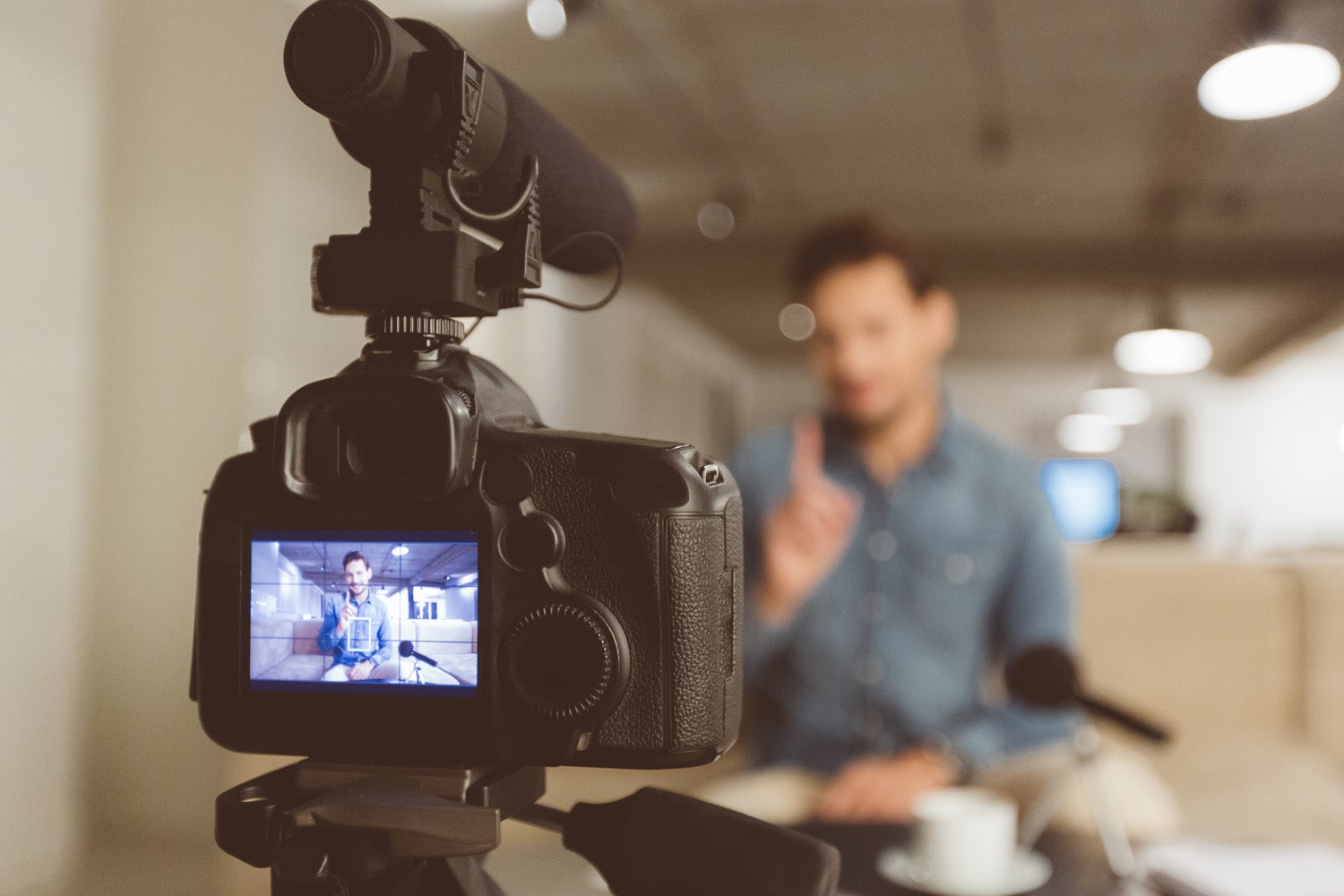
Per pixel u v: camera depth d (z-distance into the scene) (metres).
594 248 0.61
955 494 1.48
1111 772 1.14
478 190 0.51
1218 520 10.50
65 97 1.68
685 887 0.43
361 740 0.47
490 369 0.52
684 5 3.55
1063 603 1.48
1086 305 7.86
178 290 1.75
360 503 0.46
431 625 0.46
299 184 1.59
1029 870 0.89
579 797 1.33
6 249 1.58
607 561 0.45
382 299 0.46
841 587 1.46
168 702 1.62
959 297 7.57
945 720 1.43
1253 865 0.85
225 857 1.18
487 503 0.45
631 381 7.10
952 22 3.68
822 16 3.63
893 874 0.90
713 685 0.46
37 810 1.55
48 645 1.61
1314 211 6.04
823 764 1.44
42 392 1.65
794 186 5.70
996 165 5.29
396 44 0.42
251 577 0.48
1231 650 2.16
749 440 1.61
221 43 1.72
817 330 1.50
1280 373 10.51
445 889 0.47
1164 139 4.88
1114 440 10.88
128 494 1.73
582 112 4.55
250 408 1.74
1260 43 2.58
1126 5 3.52
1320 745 2.10
